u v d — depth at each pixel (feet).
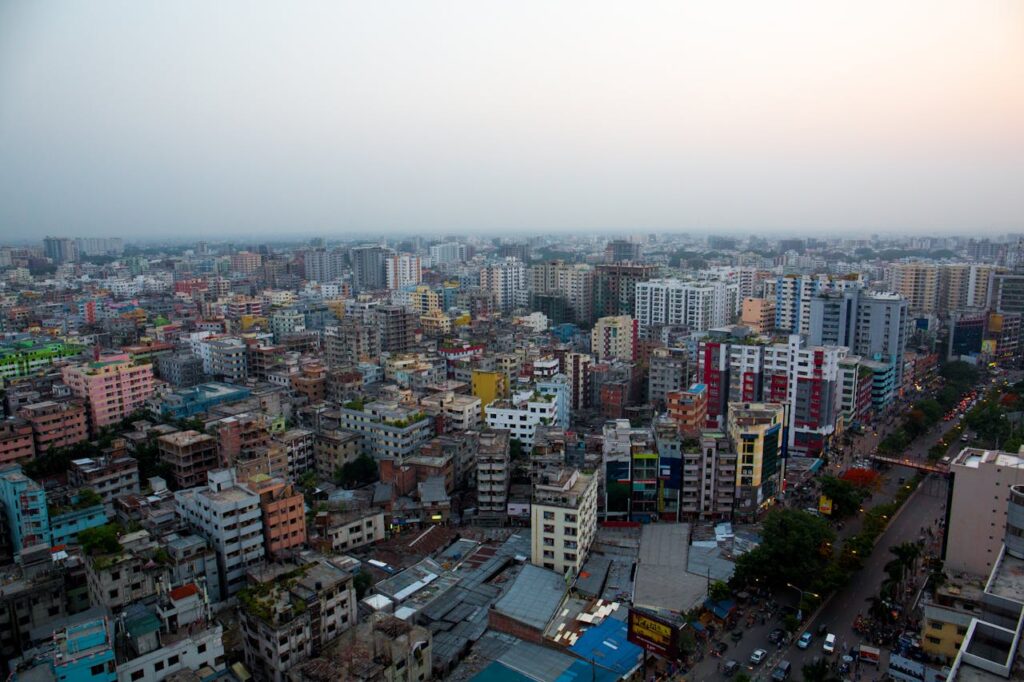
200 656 336.90
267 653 346.54
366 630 369.30
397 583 453.99
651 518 565.53
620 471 562.25
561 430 644.27
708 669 381.81
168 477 604.49
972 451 505.66
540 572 458.91
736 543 508.94
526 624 401.49
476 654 387.75
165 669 324.60
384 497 568.82
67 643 305.53
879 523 533.96
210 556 434.30
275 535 458.50
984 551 462.60
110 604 376.07
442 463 610.24
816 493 628.28
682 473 561.43
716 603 431.02
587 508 491.31
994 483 455.22
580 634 399.85
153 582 390.42
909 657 387.14
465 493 631.56
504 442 612.29
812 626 424.87
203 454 603.26
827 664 372.58
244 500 446.19
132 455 622.13
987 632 296.92
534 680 361.51
